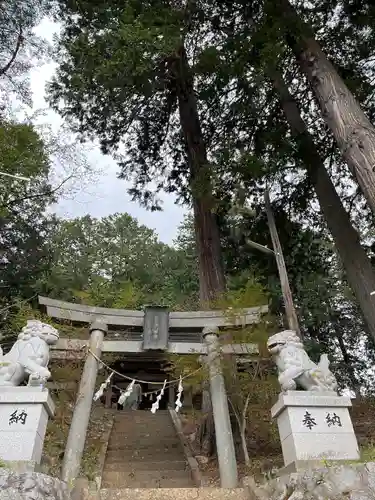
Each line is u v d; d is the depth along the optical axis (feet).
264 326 26.63
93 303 38.11
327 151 37.14
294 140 31.83
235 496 17.03
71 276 48.60
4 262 41.24
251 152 32.19
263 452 27.02
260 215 36.27
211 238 36.78
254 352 25.40
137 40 25.89
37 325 19.49
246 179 30.91
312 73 28.04
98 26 31.58
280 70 32.99
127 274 68.44
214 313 26.89
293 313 24.82
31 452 15.39
